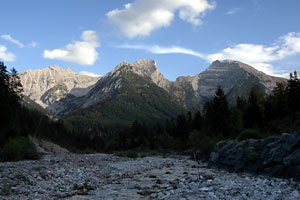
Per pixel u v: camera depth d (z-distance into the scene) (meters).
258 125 60.19
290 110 66.19
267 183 12.27
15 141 33.62
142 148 113.00
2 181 13.68
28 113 109.00
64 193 11.28
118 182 14.68
